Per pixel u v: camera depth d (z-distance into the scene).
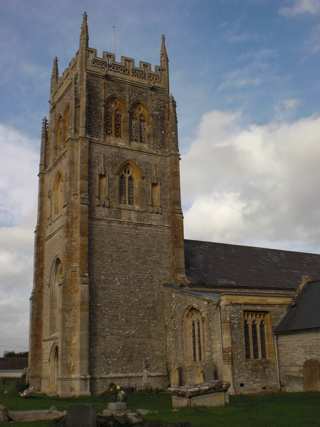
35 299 55.81
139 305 50.44
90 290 48.22
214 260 58.66
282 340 44.12
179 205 55.44
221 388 31.98
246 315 43.81
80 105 53.38
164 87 59.81
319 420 24.23
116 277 50.06
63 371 45.12
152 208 54.47
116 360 47.59
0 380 69.75
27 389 51.47
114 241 51.16
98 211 51.16
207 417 26.16
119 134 55.75
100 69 55.97
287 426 22.75
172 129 57.88
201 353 45.56
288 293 49.75
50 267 55.03
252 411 28.14
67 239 48.84
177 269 52.84
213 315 43.88
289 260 65.56
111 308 48.84
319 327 40.69
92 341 46.91
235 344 41.97
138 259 51.94
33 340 54.69
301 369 42.09
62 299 46.91
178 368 47.75
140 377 48.31
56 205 56.22
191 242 60.88
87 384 44.72
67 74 58.62
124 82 57.28
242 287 54.09
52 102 62.00
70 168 51.31
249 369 42.03
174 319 49.75
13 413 28.11
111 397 42.28
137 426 22.41
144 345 49.44
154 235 53.66
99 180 52.44
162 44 61.47
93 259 49.41
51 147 59.97
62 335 45.94
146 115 58.09
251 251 64.38
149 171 55.81
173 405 32.12
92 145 53.03
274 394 39.25
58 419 23.94
